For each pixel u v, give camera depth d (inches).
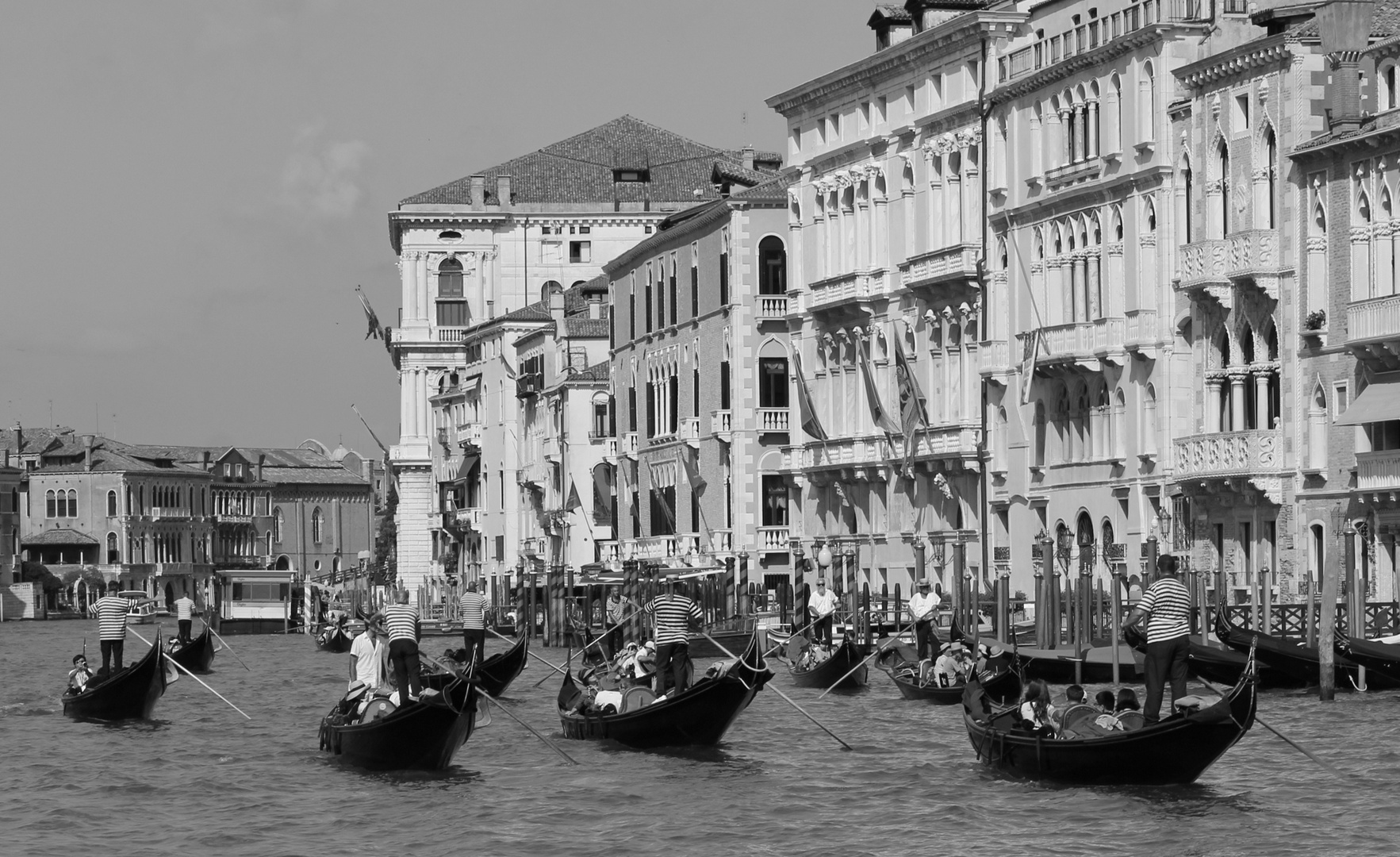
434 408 6348.4
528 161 6382.9
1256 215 2716.5
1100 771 1656.0
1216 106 2778.1
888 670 2591.0
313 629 5526.6
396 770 1878.7
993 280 3257.9
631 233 6259.8
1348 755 1807.3
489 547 5861.2
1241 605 2386.8
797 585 3816.4
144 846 1594.5
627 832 1589.6
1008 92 3191.4
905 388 3400.6
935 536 3430.1
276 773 1926.7
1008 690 2201.0
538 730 2217.0
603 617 3897.6
